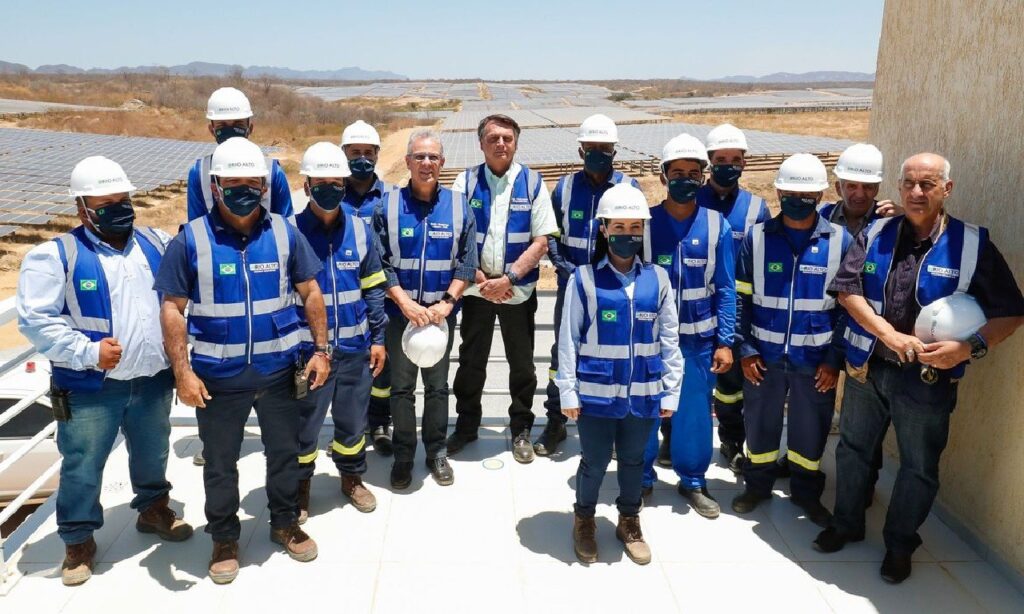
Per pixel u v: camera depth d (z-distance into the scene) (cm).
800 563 376
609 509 429
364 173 465
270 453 366
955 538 398
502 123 446
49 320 325
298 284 358
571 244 470
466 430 503
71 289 337
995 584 360
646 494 440
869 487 421
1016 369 359
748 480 427
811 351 396
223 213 338
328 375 393
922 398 339
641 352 355
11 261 1630
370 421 506
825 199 1952
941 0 426
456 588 354
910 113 459
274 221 350
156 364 361
